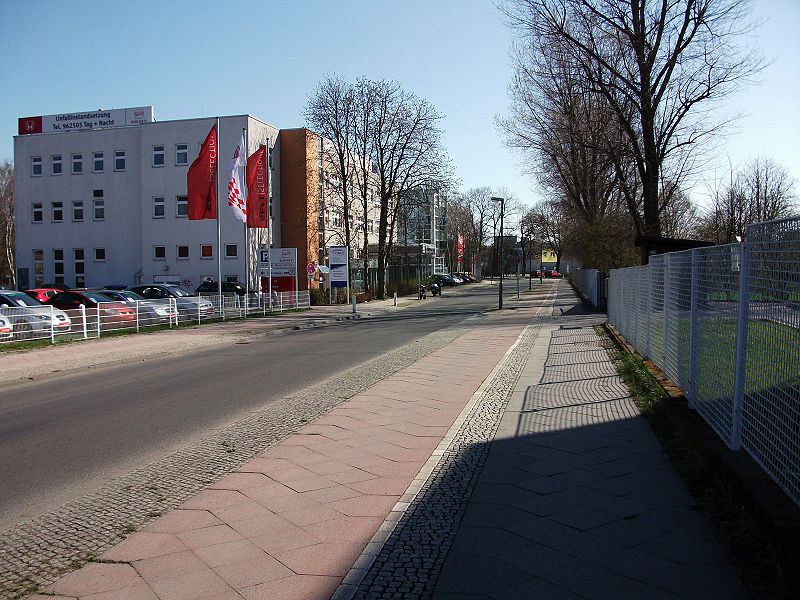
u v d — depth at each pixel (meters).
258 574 3.54
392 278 53.88
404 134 40.00
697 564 3.51
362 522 4.32
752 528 3.78
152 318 22.53
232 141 41.22
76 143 44.31
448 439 6.52
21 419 8.19
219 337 20.17
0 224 62.25
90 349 16.59
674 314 8.05
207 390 10.11
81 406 9.02
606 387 9.00
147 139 42.47
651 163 22.73
